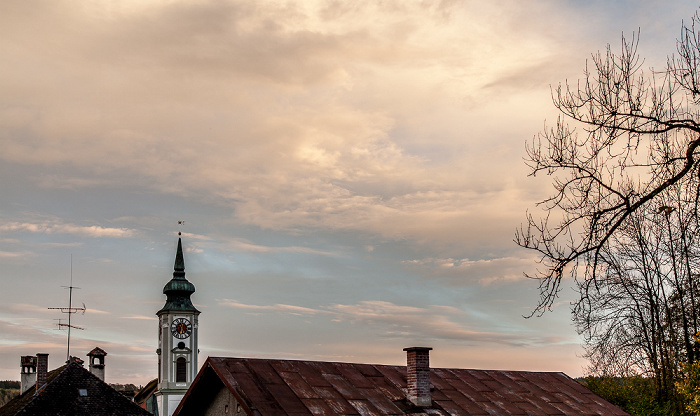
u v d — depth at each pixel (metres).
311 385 26.86
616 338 36.53
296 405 24.92
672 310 35.38
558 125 14.25
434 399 29.00
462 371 33.09
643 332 36.56
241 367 26.58
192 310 112.00
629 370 38.16
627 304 36.12
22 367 61.53
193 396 27.27
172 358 109.69
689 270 30.50
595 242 13.95
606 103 13.73
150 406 113.56
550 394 32.59
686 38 14.03
